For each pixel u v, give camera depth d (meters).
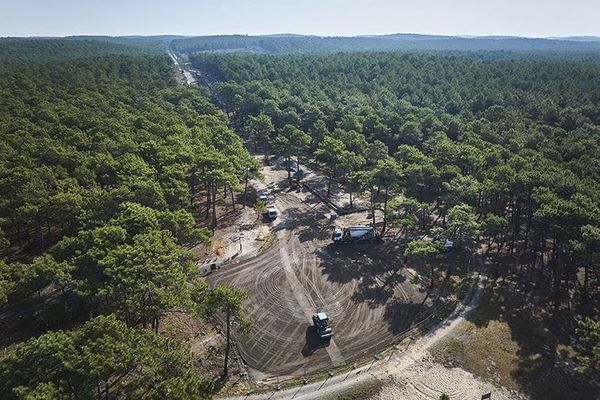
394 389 50.62
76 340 39.72
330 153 110.75
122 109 145.88
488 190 86.50
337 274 74.75
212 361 54.66
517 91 181.75
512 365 54.53
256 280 73.12
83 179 85.44
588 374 52.66
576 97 167.62
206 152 101.31
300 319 62.94
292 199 109.94
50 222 79.06
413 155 106.00
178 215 72.31
